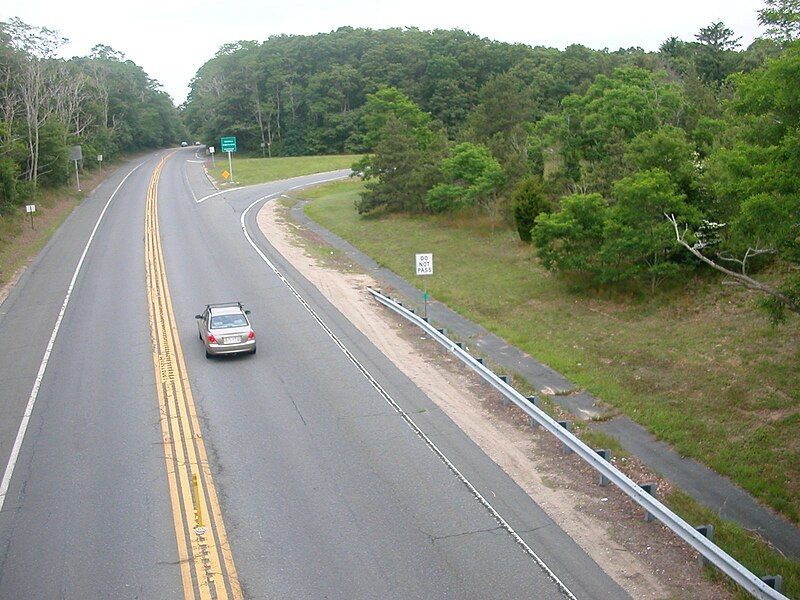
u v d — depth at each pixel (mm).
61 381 19328
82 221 45469
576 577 10422
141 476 13883
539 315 24984
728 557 9891
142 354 21406
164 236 40125
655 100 38688
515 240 36406
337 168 76938
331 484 13383
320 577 10523
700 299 24359
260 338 22938
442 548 11227
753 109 14828
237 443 15258
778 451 14688
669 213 24391
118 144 96875
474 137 52312
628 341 21703
